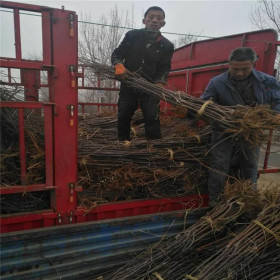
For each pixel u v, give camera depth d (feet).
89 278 7.19
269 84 9.04
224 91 9.00
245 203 8.15
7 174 7.12
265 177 21.39
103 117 14.64
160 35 10.06
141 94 10.07
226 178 9.69
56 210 6.82
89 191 8.12
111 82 15.67
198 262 7.52
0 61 5.76
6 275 6.23
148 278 6.94
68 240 6.75
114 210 7.71
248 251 6.96
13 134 7.84
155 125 10.30
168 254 7.25
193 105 8.09
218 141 8.84
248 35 11.65
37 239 6.39
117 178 8.27
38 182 7.22
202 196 9.29
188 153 9.18
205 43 13.78
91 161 8.11
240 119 7.40
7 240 6.05
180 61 15.87
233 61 8.41
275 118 7.46
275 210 7.88
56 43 6.21
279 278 7.19
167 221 8.20
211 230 7.55
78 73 6.48
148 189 8.59
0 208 6.74
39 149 7.47
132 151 8.73
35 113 9.20
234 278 6.84
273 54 10.32
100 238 7.14
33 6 6.10
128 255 7.63
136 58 9.96
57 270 6.73
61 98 6.43
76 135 6.75
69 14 6.22
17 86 8.99
